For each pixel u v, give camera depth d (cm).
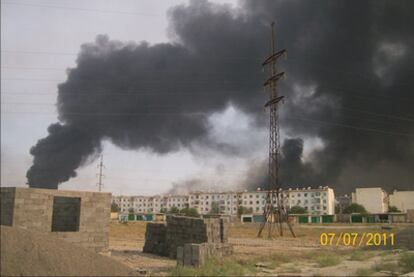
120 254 3219
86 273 1535
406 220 9781
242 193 16700
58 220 2733
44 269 1464
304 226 8275
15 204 2245
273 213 6172
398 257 2791
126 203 18888
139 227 6950
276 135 6394
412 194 15050
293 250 3519
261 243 4466
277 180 6203
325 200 14950
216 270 1959
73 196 2509
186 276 1866
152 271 2206
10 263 1430
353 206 13538
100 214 2625
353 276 1906
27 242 1549
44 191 2367
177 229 3247
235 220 11100
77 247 1677
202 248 2264
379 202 14088
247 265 2245
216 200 17112
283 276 1877
